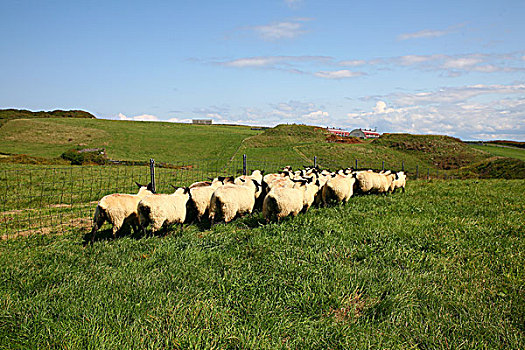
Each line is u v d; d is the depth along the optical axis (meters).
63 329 3.65
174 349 3.47
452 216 9.53
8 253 6.61
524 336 3.88
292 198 8.58
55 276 5.07
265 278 4.95
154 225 7.63
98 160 39.88
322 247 6.14
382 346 3.64
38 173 20.77
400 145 58.66
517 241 7.15
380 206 10.78
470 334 3.88
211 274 5.04
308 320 3.99
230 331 3.70
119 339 3.51
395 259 5.86
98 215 7.47
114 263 5.69
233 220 9.10
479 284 5.08
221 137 68.62
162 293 4.42
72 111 129.00
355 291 4.58
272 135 72.31
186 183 18.89
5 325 3.71
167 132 73.12
